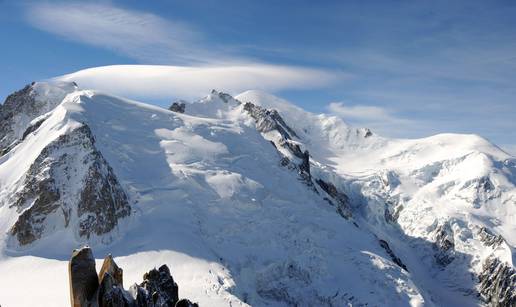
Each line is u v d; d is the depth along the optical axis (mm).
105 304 26078
